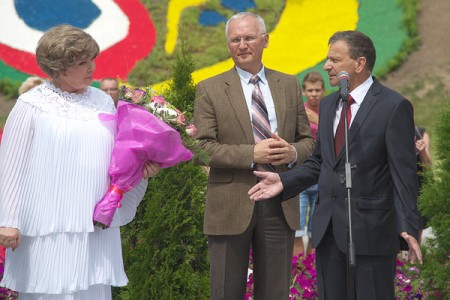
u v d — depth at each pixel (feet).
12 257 14.89
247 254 19.48
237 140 19.36
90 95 15.37
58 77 14.74
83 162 14.67
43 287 14.53
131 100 15.29
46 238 14.57
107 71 48.47
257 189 17.85
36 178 14.48
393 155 16.51
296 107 20.13
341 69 17.19
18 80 48.29
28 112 14.52
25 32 48.88
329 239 17.13
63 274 14.57
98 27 49.16
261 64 20.07
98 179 14.82
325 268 17.22
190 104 21.24
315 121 30.12
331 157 17.29
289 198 17.84
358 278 16.70
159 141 14.98
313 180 17.98
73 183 14.61
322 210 17.22
